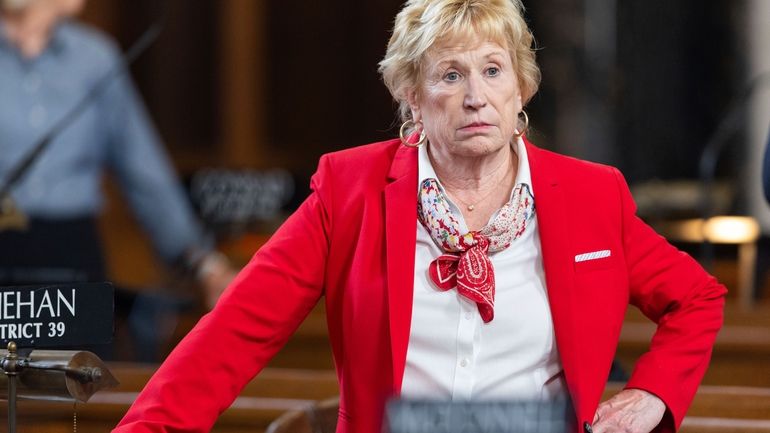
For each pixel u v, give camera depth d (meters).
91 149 15.95
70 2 15.99
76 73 15.93
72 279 14.52
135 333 15.20
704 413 9.79
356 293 7.54
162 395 7.28
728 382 13.89
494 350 7.43
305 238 7.66
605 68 27.22
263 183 20.48
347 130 37.62
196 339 7.44
